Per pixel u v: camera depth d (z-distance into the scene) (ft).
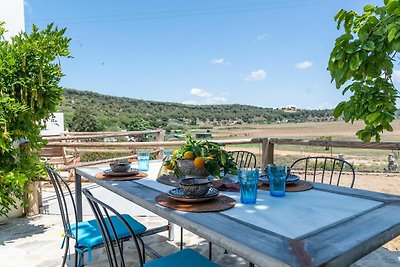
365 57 6.51
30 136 10.55
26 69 9.89
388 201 4.87
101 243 6.41
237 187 5.83
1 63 9.33
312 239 3.31
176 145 13.58
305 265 2.72
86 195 4.72
